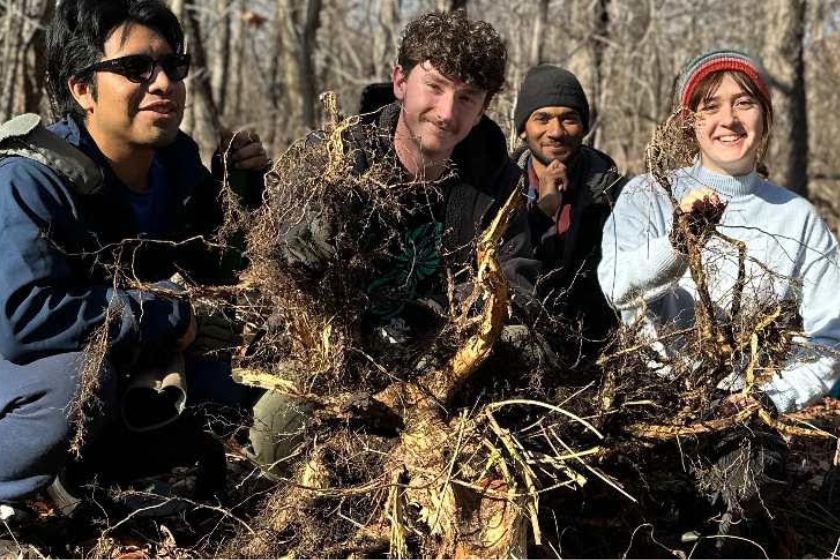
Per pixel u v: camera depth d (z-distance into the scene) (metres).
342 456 2.77
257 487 3.23
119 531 3.07
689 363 2.88
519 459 2.54
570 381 2.87
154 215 3.20
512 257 3.16
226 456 3.46
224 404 3.17
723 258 3.01
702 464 2.90
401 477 2.63
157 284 2.91
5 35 6.93
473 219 3.08
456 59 2.85
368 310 2.92
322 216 2.67
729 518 2.86
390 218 2.83
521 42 11.17
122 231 3.10
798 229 3.25
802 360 3.04
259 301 2.92
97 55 2.99
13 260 2.82
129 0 3.01
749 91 3.22
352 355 2.76
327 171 2.65
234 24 19.17
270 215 2.74
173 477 3.33
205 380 3.17
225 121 16.55
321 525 2.77
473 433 2.60
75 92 3.05
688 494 3.04
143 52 2.97
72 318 2.85
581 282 3.88
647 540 2.95
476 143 3.13
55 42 3.06
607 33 9.76
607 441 2.81
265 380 2.77
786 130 10.47
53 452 2.87
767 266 3.09
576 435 2.79
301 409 2.95
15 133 2.89
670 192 2.78
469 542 2.53
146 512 3.03
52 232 2.91
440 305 2.99
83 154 2.97
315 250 2.68
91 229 3.02
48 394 2.83
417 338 2.91
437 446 2.61
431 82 2.89
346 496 2.69
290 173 2.75
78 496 3.08
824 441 3.54
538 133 4.04
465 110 2.93
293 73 12.38
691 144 3.35
